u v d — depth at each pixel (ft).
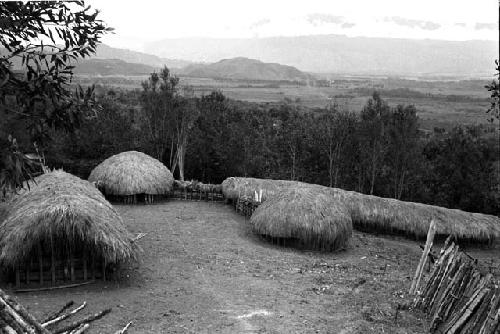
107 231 37.52
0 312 15.02
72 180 47.14
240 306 36.19
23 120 17.25
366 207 64.90
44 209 36.65
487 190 85.61
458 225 63.72
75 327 22.50
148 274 42.42
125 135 89.56
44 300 35.35
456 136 88.74
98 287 38.63
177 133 88.99
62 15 16.46
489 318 26.23
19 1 15.43
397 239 63.62
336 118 86.94
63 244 37.81
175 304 36.04
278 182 69.67
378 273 47.01
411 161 82.74
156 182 69.46
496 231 64.69
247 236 56.85
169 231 56.80
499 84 40.88
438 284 35.24
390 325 33.14
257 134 94.43
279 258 49.26
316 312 35.50
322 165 91.30
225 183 72.59
